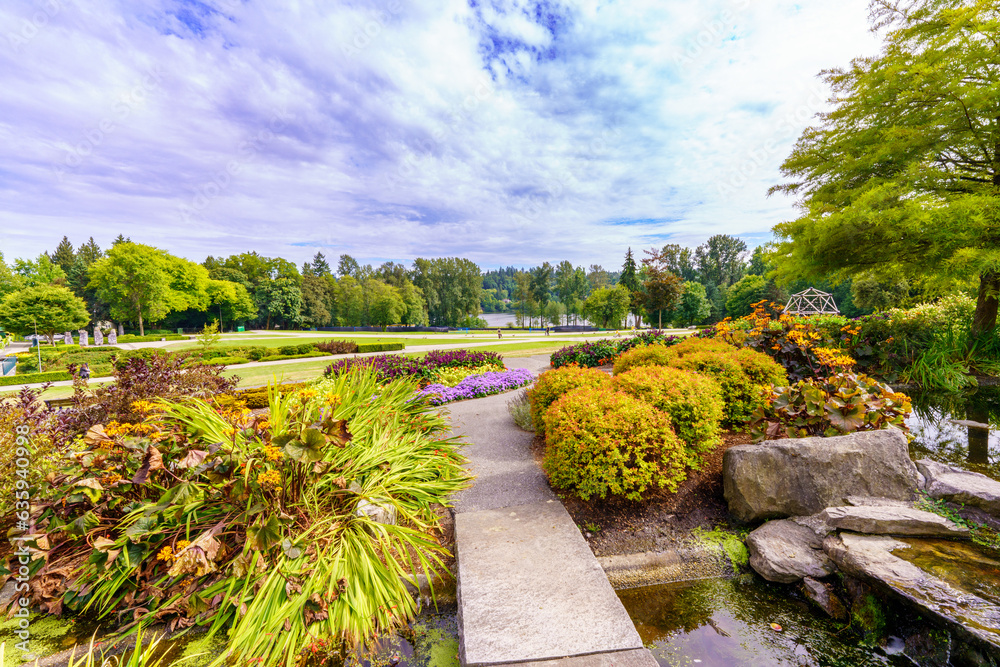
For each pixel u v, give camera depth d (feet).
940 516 9.69
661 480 11.75
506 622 7.54
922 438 17.38
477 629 7.37
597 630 7.34
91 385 43.11
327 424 9.07
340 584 8.09
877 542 9.03
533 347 79.30
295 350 72.79
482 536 10.53
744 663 7.56
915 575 7.82
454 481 13.15
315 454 8.54
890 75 28.55
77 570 8.43
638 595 9.46
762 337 23.68
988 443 16.67
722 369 17.28
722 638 8.20
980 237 26.00
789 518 11.03
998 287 27.61
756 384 16.71
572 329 192.13
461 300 235.81
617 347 37.58
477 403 25.96
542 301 229.86
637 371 16.02
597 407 12.72
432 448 14.46
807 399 12.99
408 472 11.73
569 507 12.22
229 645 7.27
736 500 11.64
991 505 9.95
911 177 28.12
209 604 8.06
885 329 27.02
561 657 6.78
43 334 104.99
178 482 9.32
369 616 7.78
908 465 11.10
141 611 8.13
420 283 242.58
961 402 22.36
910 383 25.70
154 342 115.44
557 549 9.89
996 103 26.35
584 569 9.12
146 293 134.51
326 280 230.07
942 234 25.66
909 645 7.47
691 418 13.70
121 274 128.47
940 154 29.37
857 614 8.27
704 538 11.10
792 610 8.82
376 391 16.29
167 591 8.33
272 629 7.23
